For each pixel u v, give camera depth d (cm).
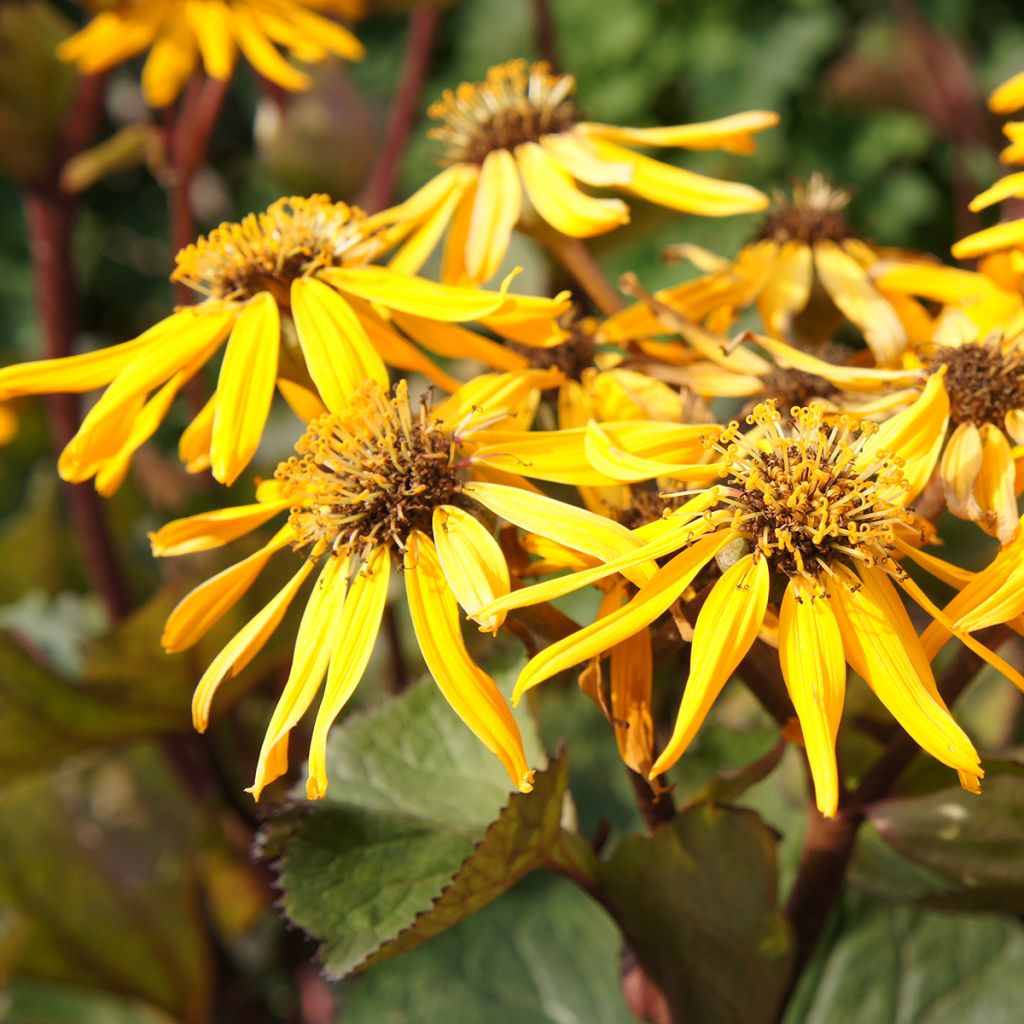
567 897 62
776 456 46
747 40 149
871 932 58
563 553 46
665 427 47
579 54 156
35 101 69
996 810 48
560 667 44
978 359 48
